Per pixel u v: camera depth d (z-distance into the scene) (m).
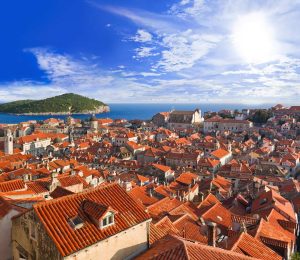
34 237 26.89
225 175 127.31
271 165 137.88
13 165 99.31
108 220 26.77
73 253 23.58
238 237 34.91
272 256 33.56
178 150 172.00
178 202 61.53
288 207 64.12
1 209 32.50
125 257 27.53
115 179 106.38
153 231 32.88
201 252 24.75
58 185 54.12
